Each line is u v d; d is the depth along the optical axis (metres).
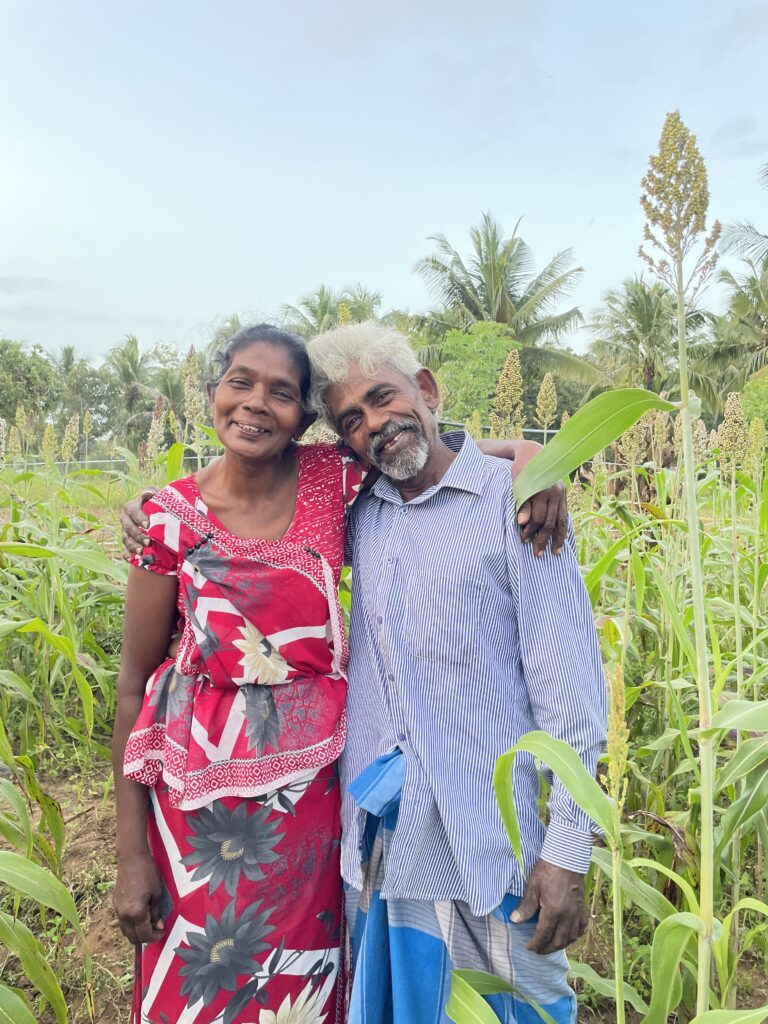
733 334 23.91
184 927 1.67
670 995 1.40
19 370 28.64
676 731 2.43
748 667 3.09
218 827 1.66
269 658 1.72
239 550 1.71
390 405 1.70
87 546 4.43
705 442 3.62
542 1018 1.66
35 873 1.57
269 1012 1.69
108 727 4.09
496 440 2.00
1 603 3.56
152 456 5.59
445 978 1.60
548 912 1.52
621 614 3.17
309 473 1.89
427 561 1.65
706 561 3.33
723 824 1.76
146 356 34.84
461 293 25.25
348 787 1.63
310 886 1.73
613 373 24.69
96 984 2.36
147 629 1.79
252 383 1.70
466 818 1.57
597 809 1.19
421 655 1.63
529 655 1.62
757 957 2.49
